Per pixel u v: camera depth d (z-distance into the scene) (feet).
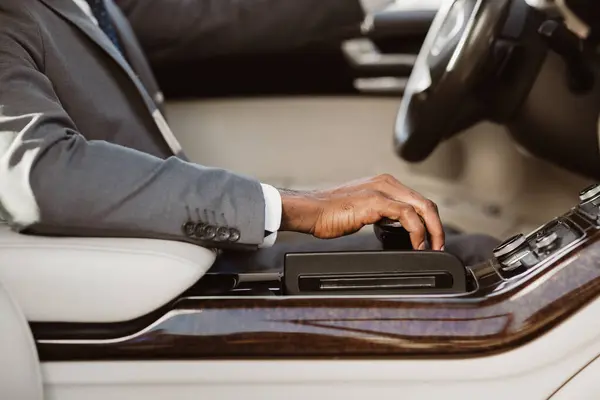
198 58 6.25
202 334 2.75
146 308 2.77
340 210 3.22
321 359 2.74
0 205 2.90
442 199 6.77
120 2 6.18
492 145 6.75
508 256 3.05
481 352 2.71
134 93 3.69
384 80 6.44
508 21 4.10
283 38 6.22
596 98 4.42
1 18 3.21
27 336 2.71
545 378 2.75
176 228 2.89
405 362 2.73
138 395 2.80
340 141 6.54
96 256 2.77
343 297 2.78
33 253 2.77
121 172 2.89
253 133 6.50
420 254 2.89
